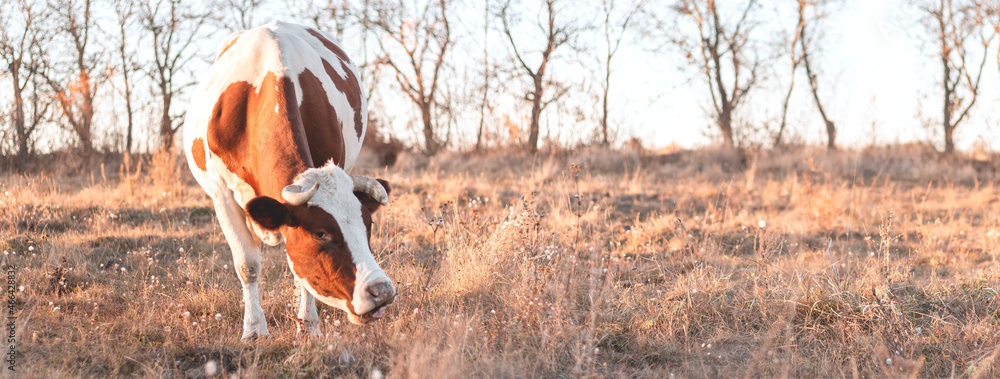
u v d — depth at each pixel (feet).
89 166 45.50
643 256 20.84
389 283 10.56
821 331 13.84
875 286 15.30
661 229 24.21
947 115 66.13
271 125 12.61
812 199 29.48
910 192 38.50
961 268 19.10
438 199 30.09
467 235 18.88
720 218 26.48
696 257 19.93
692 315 14.66
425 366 10.30
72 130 48.29
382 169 48.93
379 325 12.77
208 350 12.25
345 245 10.64
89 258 18.69
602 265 16.46
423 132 65.82
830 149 58.70
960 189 41.22
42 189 30.37
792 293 15.05
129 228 22.81
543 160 53.31
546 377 11.64
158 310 14.60
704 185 39.91
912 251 22.00
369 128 62.75
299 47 15.21
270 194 11.96
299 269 11.05
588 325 13.52
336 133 14.67
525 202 20.81
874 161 54.75
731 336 13.76
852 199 30.94
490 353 11.87
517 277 15.92
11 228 20.40
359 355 12.01
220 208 13.70
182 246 20.52
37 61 53.83
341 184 10.94
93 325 13.38
